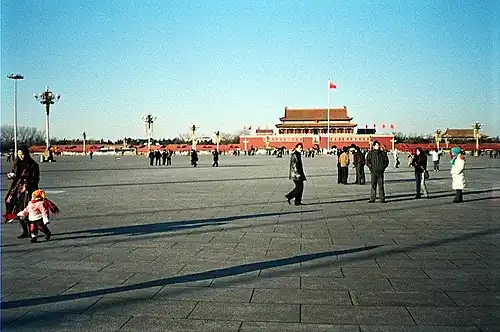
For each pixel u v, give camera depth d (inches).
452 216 551.5
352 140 4884.4
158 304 241.9
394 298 249.6
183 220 525.7
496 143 5137.8
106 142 6865.2
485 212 585.6
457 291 261.1
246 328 209.6
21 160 426.6
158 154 2314.2
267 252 360.5
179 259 339.3
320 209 618.2
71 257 347.3
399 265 319.3
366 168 1772.9
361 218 537.0
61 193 861.2
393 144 4722.0
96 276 295.4
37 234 423.5
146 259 339.6
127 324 215.3
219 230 460.1
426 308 234.1
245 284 276.4
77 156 4507.9
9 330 209.3
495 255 348.8
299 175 659.4
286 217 546.6
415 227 473.7
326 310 231.8
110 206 657.0
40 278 291.4
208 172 1594.5
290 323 215.2
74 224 499.5
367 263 325.1
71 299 250.8
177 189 941.2
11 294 259.8
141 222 512.1
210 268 313.3
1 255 354.3
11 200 420.8
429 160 2709.2
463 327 209.5
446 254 351.9
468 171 1633.9
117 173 1574.8
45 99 2935.5
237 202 703.7
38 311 232.8
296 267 315.3
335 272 301.7
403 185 1009.5
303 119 5221.5
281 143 5054.1
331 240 406.6
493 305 238.1
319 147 4916.3
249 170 1716.3
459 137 5767.7
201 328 209.9
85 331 207.8
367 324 213.5
